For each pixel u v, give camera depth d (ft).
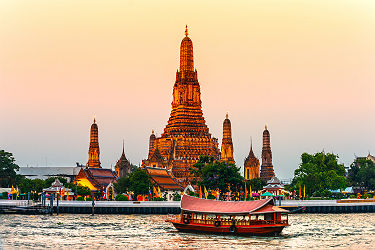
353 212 612.29
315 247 343.46
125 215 544.21
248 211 388.78
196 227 402.11
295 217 543.39
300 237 383.65
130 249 334.85
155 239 372.17
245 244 353.10
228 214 393.50
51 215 532.73
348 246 347.77
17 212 551.18
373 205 621.72
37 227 428.56
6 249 331.57
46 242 357.00
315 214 584.81
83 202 594.65
